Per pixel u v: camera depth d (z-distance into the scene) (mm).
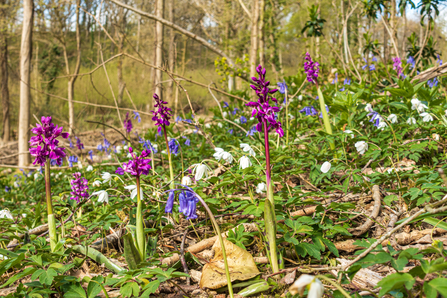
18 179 8172
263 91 1870
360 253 1769
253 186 3543
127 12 21359
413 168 3500
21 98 12844
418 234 2400
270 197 1938
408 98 4621
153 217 3068
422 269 1461
